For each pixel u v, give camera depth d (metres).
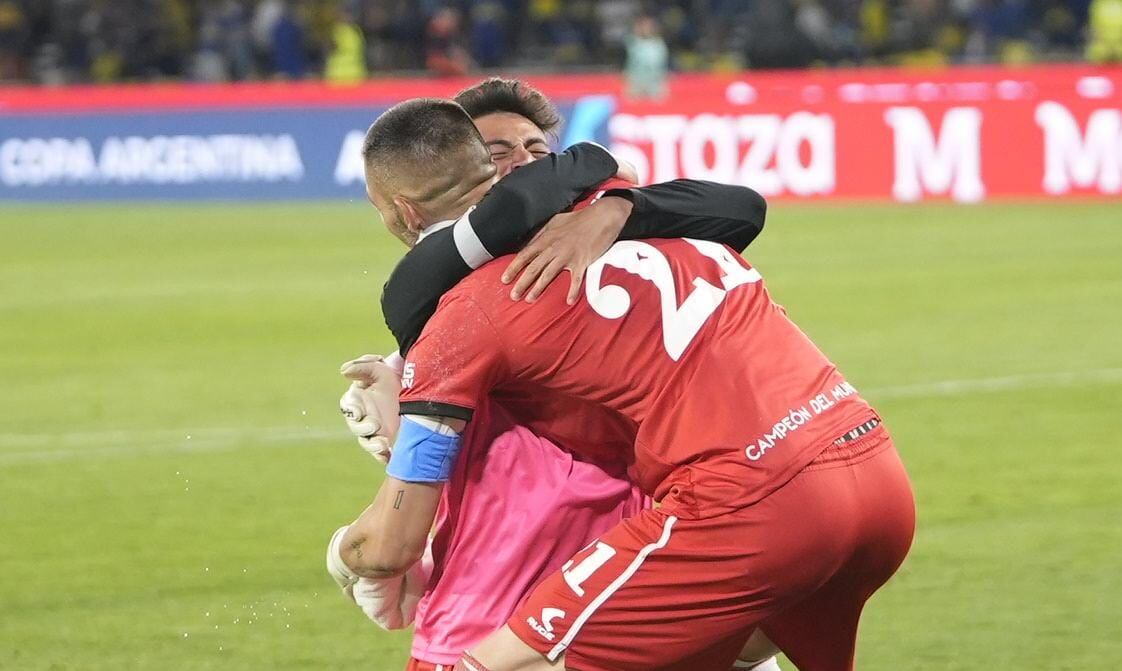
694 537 10.97
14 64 93.69
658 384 11.17
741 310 11.52
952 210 63.62
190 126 78.00
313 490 23.70
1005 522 21.23
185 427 28.41
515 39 95.56
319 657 16.41
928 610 17.56
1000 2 90.19
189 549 20.61
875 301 42.09
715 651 11.34
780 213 64.75
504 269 11.38
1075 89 63.84
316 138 76.69
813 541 11.01
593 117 72.06
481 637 11.73
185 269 52.59
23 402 30.94
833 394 11.57
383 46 92.00
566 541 11.79
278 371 33.88
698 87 70.06
